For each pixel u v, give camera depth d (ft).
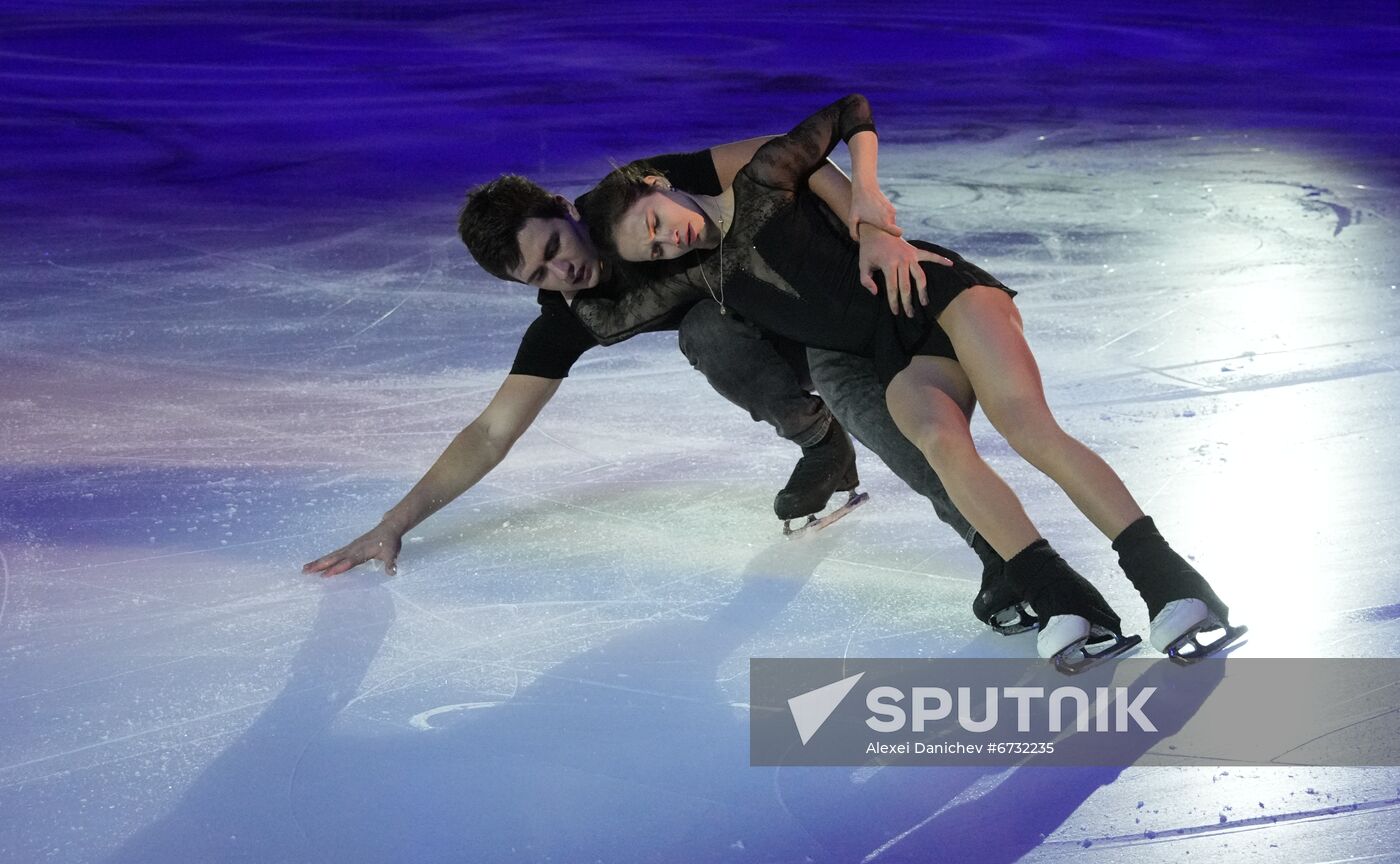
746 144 30.76
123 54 123.44
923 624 28.99
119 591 31.35
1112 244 60.13
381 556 31.83
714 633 28.89
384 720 25.84
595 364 46.91
